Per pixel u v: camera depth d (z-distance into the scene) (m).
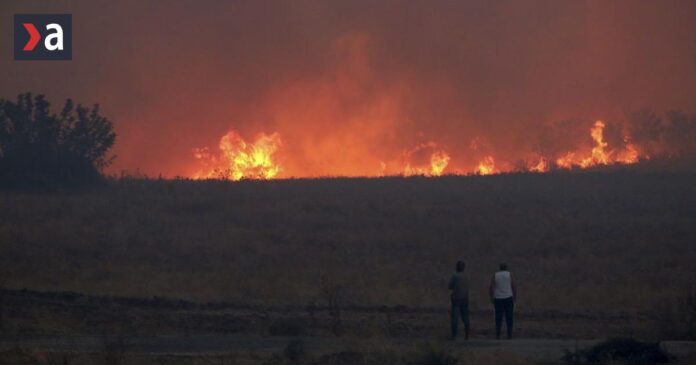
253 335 34.78
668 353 27.44
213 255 64.12
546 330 37.12
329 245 69.44
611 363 26.00
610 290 50.06
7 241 65.62
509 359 26.47
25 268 55.94
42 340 32.53
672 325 35.47
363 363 26.50
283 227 76.94
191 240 70.00
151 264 60.75
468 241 70.12
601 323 39.56
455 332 32.94
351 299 46.19
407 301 46.00
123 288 49.62
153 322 37.22
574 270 59.06
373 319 38.84
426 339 32.38
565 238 71.38
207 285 51.47
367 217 81.81
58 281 52.06
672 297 46.28
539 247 67.81
